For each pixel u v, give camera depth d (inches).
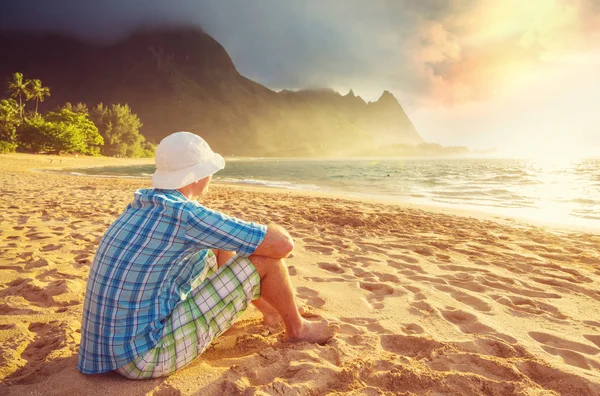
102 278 60.1
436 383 67.6
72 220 228.8
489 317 100.7
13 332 85.7
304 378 68.1
